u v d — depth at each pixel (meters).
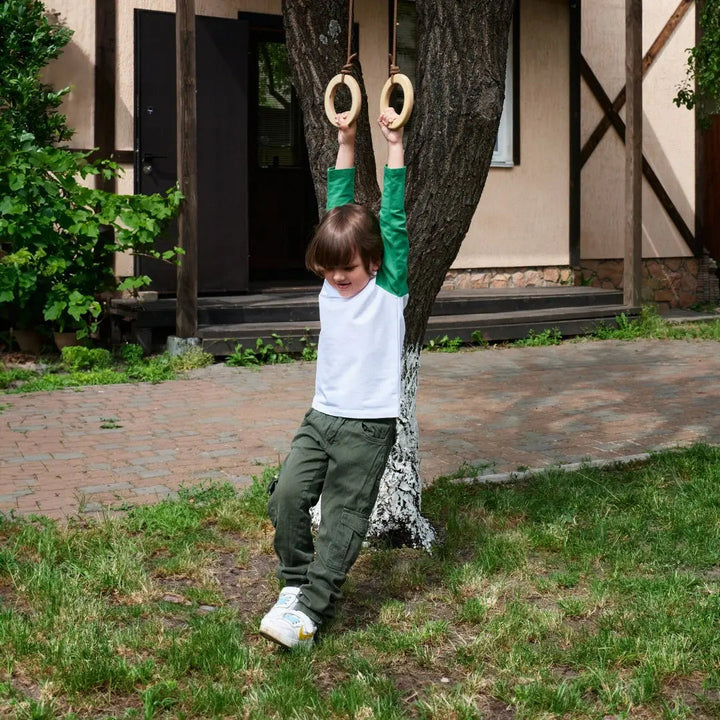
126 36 9.45
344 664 3.03
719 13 11.50
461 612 3.41
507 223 11.84
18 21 8.41
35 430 6.08
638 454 5.54
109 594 3.53
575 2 11.99
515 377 8.04
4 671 2.90
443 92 3.82
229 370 8.19
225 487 4.75
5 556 3.74
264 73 11.06
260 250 11.38
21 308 8.38
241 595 3.58
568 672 3.01
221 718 2.68
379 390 3.08
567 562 3.88
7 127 8.02
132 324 8.77
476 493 4.77
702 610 3.35
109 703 2.76
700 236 13.67
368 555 3.96
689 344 9.87
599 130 12.78
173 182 9.23
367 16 10.81
